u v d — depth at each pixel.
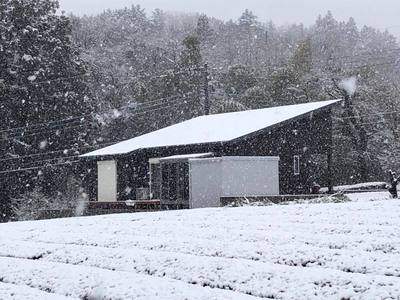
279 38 93.81
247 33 98.50
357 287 6.28
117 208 28.47
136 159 30.80
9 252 10.64
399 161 42.81
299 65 53.09
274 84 49.41
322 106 29.61
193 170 25.06
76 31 74.06
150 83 55.38
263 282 6.90
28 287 7.80
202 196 24.61
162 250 9.46
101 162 33.03
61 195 38.81
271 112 31.14
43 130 40.69
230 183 23.94
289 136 28.48
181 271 7.82
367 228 9.97
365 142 44.06
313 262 7.79
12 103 39.31
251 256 8.40
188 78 54.06
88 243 10.84
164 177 27.33
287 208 14.63
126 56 69.88
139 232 11.67
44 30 42.31
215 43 88.94
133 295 6.78
